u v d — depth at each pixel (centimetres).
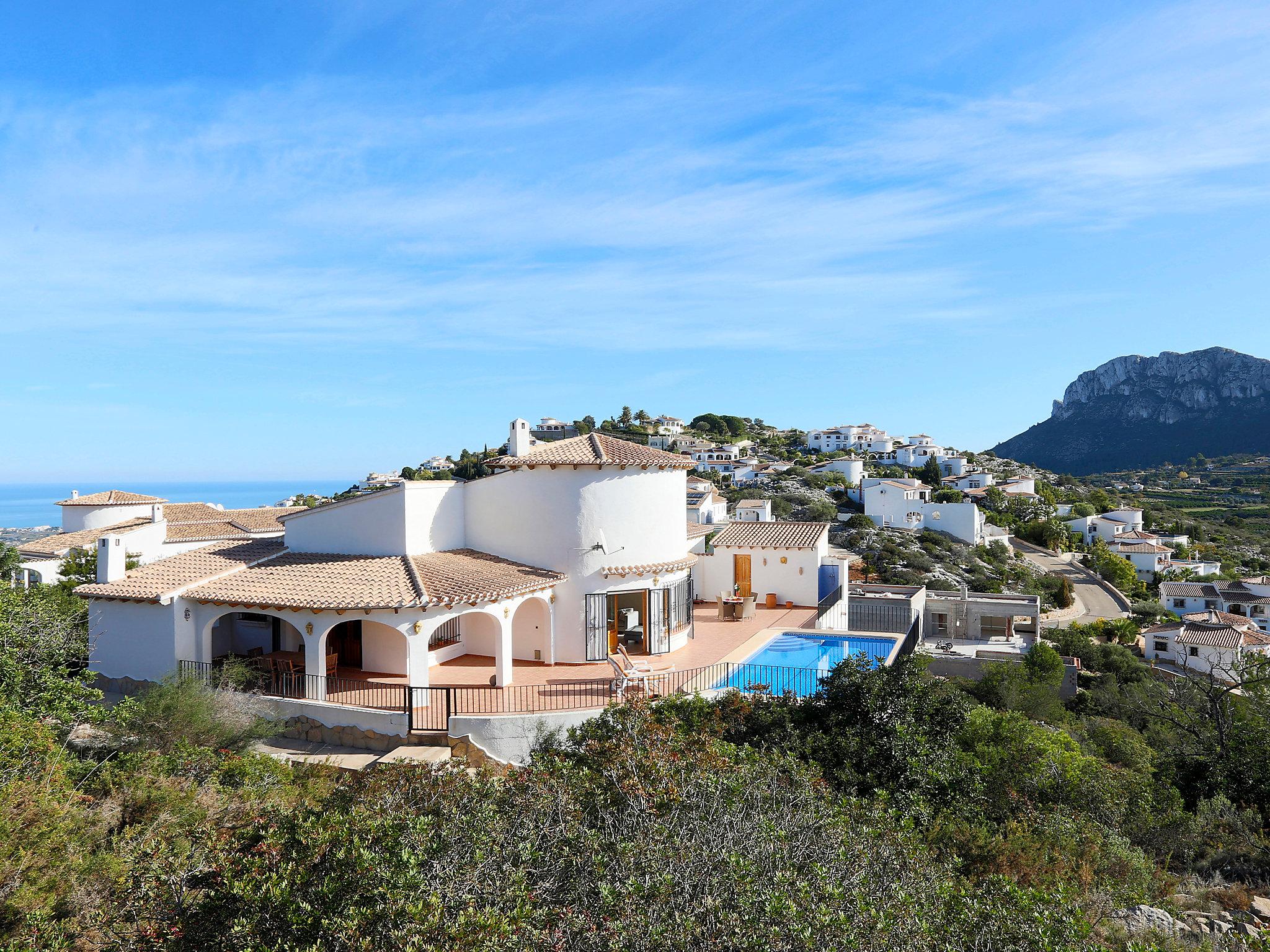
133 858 936
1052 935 718
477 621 2375
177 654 2017
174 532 4659
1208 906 1054
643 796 942
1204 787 1708
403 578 2000
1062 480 17612
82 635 2078
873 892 765
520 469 2355
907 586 4406
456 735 1731
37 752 1173
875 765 1388
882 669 1568
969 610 4847
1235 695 2302
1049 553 10325
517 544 2356
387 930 625
